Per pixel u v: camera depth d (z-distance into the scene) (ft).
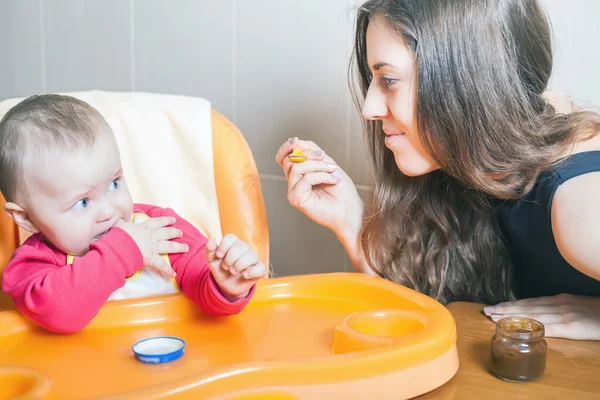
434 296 3.73
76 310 2.81
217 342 2.80
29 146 2.93
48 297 2.77
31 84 6.05
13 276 2.98
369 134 3.73
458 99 3.03
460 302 3.58
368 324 2.80
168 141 3.81
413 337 2.53
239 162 3.78
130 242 2.97
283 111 5.02
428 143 3.13
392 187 3.70
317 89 4.85
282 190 5.13
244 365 2.30
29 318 2.91
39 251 3.06
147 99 3.86
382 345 2.51
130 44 5.54
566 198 2.98
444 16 2.99
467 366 2.75
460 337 3.07
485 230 3.67
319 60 4.81
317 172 3.75
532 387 2.55
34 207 2.99
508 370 2.60
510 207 3.41
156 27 5.41
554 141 3.16
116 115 3.77
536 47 3.23
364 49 3.47
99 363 2.61
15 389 2.30
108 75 5.69
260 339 2.83
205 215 3.76
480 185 3.20
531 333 2.60
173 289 3.21
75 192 2.93
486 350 2.92
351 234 3.85
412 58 3.04
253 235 3.75
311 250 5.09
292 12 4.85
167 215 3.51
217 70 5.23
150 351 2.66
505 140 3.09
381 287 3.15
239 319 3.05
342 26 4.67
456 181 3.62
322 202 3.82
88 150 2.95
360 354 2.39
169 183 3.77
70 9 5.74
